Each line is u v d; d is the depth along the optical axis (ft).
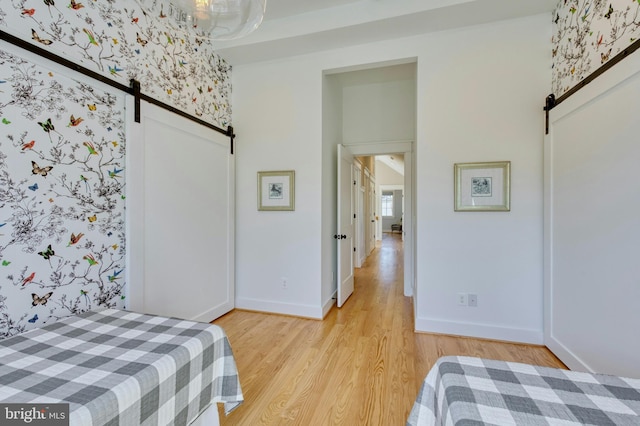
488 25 8.04
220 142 9.58
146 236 6.79
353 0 7.98
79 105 5.40
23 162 4.58
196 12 5.99
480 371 2.95
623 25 4.96
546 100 7.43
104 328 4.22
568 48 6.75
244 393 5.74
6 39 4.30
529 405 2.42
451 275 8.34
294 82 9.92
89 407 2.49
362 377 6.27
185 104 8.20
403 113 12.50
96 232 5.73
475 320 8.18
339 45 9.14
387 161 31.50
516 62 7.86
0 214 4.33
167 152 7.41
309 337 8.29
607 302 5.20
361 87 12.96
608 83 5.15
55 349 3.57
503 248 7.97
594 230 5.56
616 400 2.49
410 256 12.52
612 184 5.07
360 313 10.30
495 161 7.98
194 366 3.65
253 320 9.55
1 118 4.31
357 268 18.20
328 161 10.62
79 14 5.40
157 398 3.10
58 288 5.09
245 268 10.51
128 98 6.30
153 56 7.08
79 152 5.41
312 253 9.80
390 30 8.32
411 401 5.49
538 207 7.71
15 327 4.50
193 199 8.36
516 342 7.86
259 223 10.35
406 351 7.42
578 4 6.35
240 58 9.96
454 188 8.27
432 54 8.46
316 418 5.07
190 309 8.28
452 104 8.32
